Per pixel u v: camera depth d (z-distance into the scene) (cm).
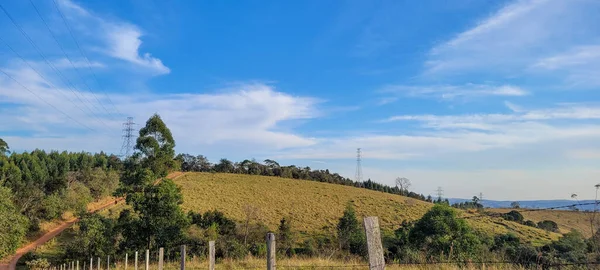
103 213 6488
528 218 4869
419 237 2570
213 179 10375
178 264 2127
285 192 9275
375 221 431
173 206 3412
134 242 3391
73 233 5972
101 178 8756
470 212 5638
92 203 8062
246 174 11969
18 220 4191
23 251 5172
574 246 973
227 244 3225
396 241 3028
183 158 12625
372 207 8044
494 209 5522
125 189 3516
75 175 8688
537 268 962
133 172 3738
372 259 421
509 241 2356
